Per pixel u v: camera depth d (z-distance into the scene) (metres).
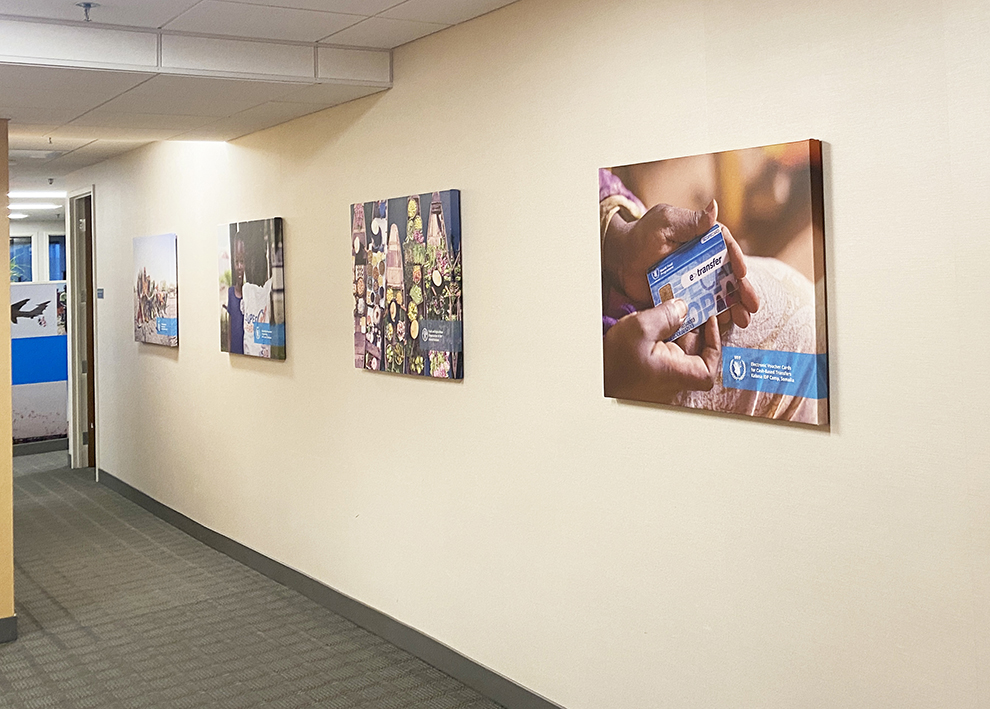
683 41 3.09
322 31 4.09
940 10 2.39
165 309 7.19
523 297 3.82
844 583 2.68
